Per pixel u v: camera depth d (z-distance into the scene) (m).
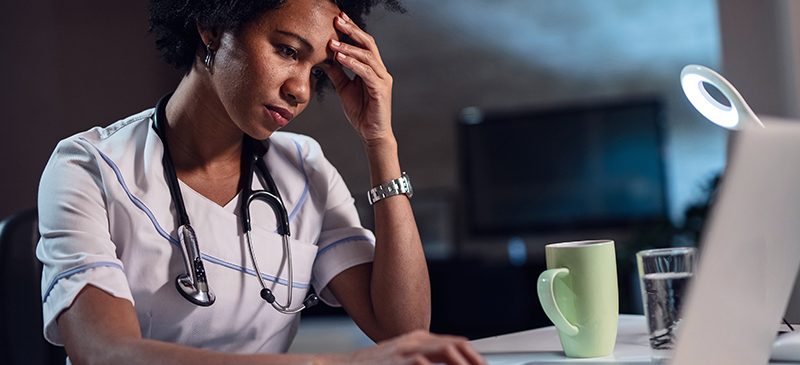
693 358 0.78
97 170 1.23
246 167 1.33
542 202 5.72
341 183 1.48
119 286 1.12
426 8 6.00
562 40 5.80
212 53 1.23
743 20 3.36
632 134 5.57
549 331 1.35
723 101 3.42
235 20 1.18
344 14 1.29
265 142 1.38
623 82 5.69
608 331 1.12
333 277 1.41
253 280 1.29
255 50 1.18
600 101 5.66
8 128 4.86
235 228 1.29
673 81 5.60
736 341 0.82
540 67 5.84
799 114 2.86
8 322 1.46
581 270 1.11
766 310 0.84
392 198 1.37
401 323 1.35
